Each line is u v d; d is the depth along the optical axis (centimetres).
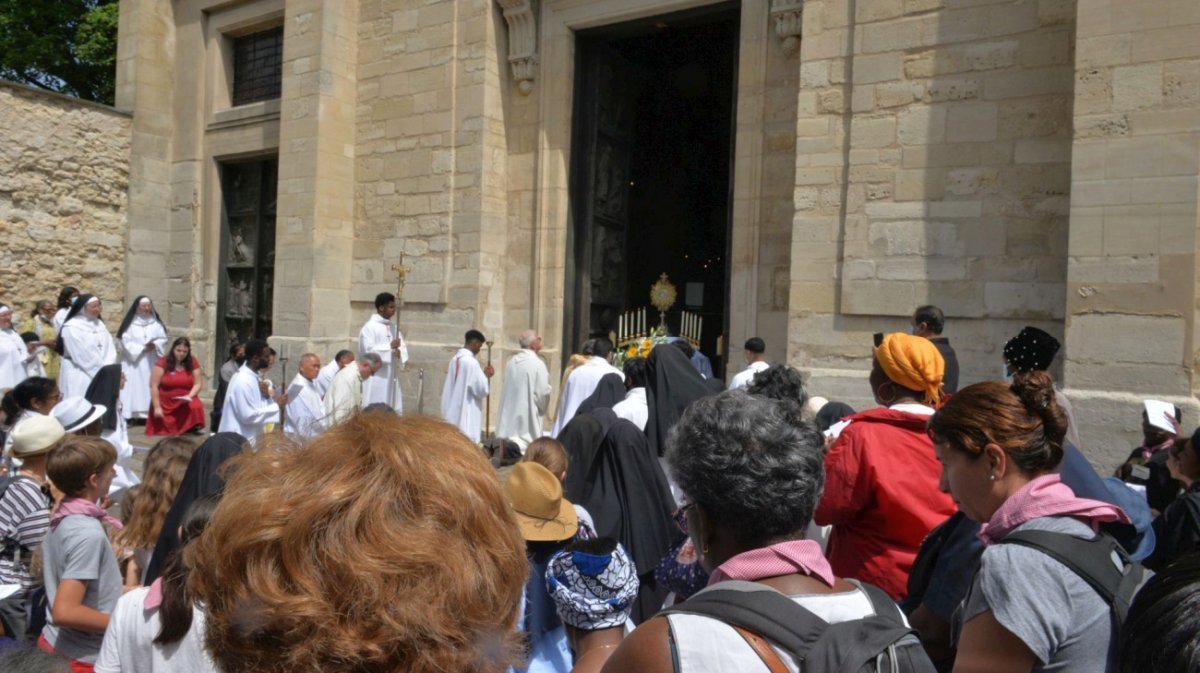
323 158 1386
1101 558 205
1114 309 782
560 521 363
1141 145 776
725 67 1733
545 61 1325
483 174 1307
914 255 948
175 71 1727
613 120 1439
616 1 1267
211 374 1686
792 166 1110
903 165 957
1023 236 898
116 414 796
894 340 339
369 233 1422
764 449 185
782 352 1113
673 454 202
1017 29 904
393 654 101
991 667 199
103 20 2173
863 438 309
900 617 173
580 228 1359
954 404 244
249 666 102
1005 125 909
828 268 1000
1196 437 390
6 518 404
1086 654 193
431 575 105
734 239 1152
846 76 997
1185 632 106
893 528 302
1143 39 779
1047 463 231
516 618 118
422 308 1361
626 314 1466
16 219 1526
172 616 238
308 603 99
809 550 180
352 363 1039
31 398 633
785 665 150
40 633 391
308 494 108
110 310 1662
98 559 352
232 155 1644
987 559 208
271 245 1634
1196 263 758
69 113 1591
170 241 1730
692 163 1973
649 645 156
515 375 1109
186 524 240
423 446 118
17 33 2205
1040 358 433
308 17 1398
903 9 959
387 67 1405
